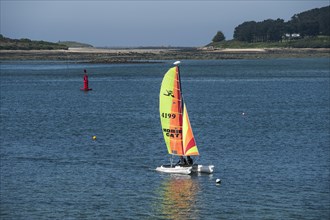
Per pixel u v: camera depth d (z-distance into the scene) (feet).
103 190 545.03
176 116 615.57
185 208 497.46
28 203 507.71
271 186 557.33
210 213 486.79
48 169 621.31
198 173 605.31
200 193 537.24
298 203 508.53
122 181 575.38
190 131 611.47
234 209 494.18
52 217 475.72
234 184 563.89
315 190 543.80
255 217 476.54
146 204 507.71
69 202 511.40
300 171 611.06
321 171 610.24
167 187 554.87
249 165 637.71
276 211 489.26
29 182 570.87
